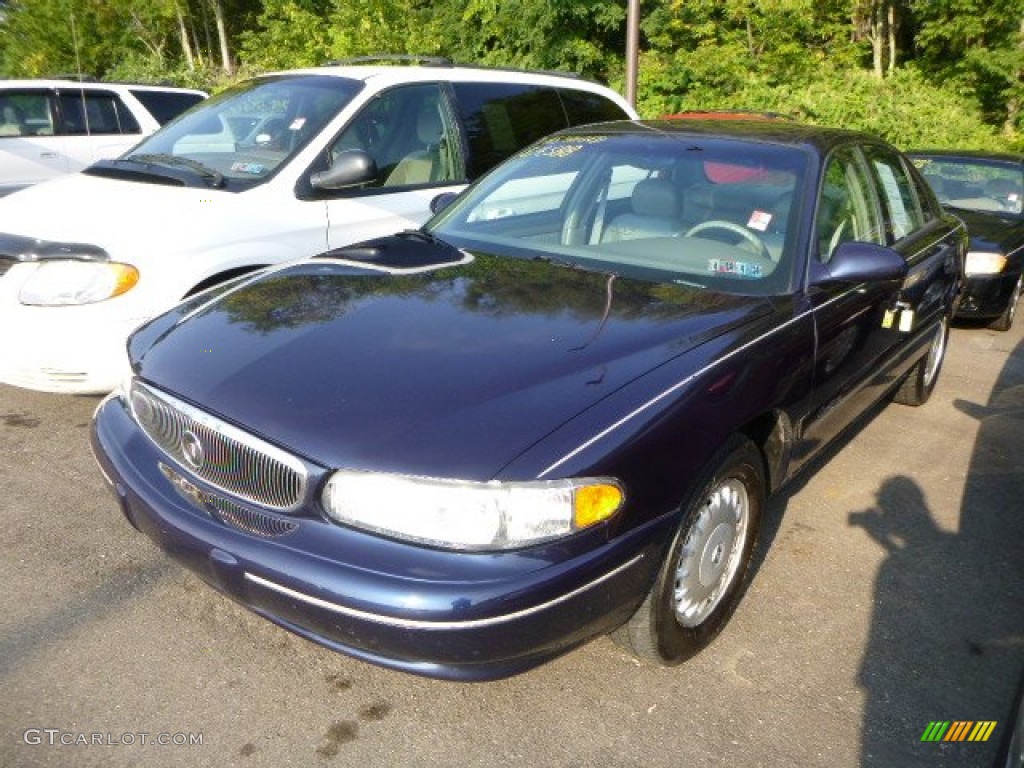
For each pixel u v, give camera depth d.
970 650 2.96
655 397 2.39
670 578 2.51
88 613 2.93
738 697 2.67
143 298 3.93
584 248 3.43
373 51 16.50
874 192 4.00
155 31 24.97
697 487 2.53
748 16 17.48
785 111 16.19
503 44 19.88
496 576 2.09
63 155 8.92
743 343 2.71
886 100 16.80
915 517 3.91
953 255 4.82
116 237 3.98
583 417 2.26
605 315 2.78
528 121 6.04
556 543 2.14
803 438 3.19
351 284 3.04
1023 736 1.86
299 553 2.21
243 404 2.36
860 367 3.62
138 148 5.19
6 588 3.04
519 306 2.83
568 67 18.84
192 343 2.70
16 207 4.39
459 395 2.31
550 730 2.51
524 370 2.42
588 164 3.77
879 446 4.71
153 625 2.88
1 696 2.53
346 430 2.22
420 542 2.12
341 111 4.90
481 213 3.82
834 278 3.13
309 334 2.64
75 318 3.85
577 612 2.20
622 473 2.23
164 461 2.56
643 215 3.49
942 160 8.54
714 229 3.33
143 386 2.62
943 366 6.34
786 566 3.43
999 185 8.09
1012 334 7.39
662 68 17.56
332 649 2.26
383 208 4.98
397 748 2.42
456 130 5.50
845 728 2.56
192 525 2.39
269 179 4.58
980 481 4.32
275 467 2.25
